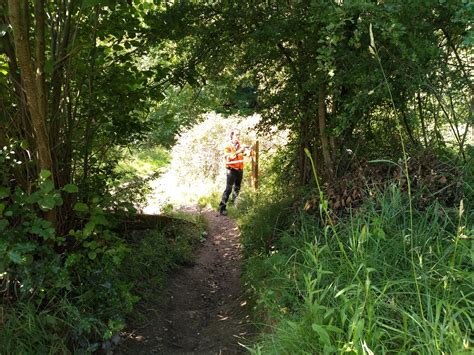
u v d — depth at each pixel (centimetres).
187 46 618
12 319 363
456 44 444
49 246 419
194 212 1027
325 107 592
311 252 359
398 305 278
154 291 585
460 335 231
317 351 275
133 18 531
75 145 511
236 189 1062
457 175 380
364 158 480
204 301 621
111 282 455
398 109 479
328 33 364
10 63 423
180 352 462
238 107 738
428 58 413
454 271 281
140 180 645
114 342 438
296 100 575
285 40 546
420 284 279
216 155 1313
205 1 567
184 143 1346
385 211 366
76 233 423
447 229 349
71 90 508
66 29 456
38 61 405
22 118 436
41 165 420
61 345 381
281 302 381
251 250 692
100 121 521
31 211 404
